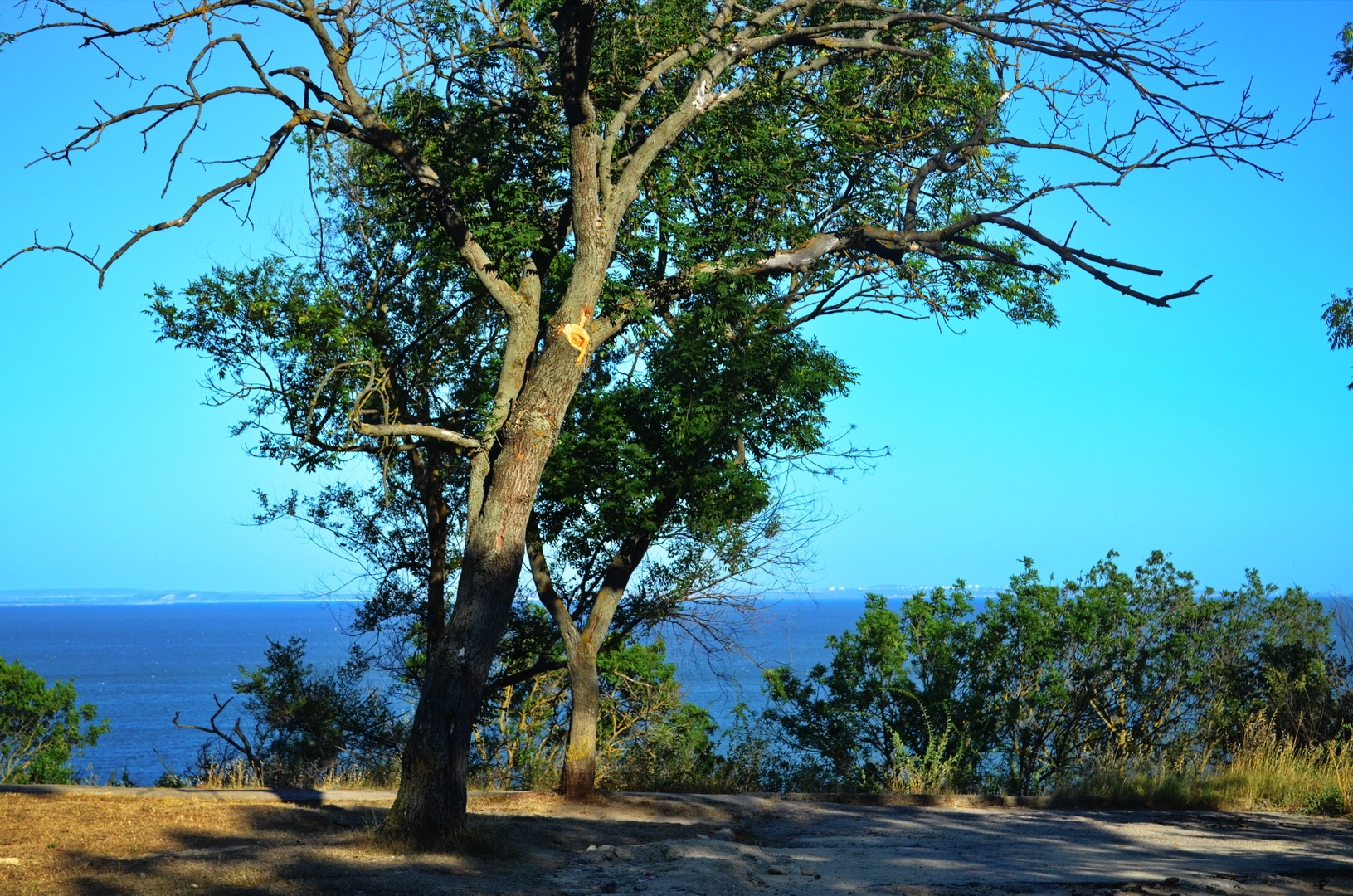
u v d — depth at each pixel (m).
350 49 9.61
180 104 8.23
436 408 14.26
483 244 11.57
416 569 16.02
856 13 12.52
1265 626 19.59
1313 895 6.68
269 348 13.37
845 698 18.77
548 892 6.71
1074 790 12.86
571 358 9.23
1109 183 9.69
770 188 12.54
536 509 12.74
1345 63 12.24
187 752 52.62
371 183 13.34
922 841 9.54
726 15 10.65
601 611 11.84
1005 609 19.39
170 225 8.02
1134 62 9.54
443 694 8.31
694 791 13.49
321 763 15.81
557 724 16.41
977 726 18.34
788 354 12.20
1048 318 14.08
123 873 6.63
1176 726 19.17
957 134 13.43
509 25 12.47
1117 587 19.62
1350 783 11.57
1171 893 6.73
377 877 6.90
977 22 10.53
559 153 12.10
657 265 12.72
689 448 11.67
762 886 7.09
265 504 15.74
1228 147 9.33
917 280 14.11
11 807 8.91
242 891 6.33
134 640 188.75
